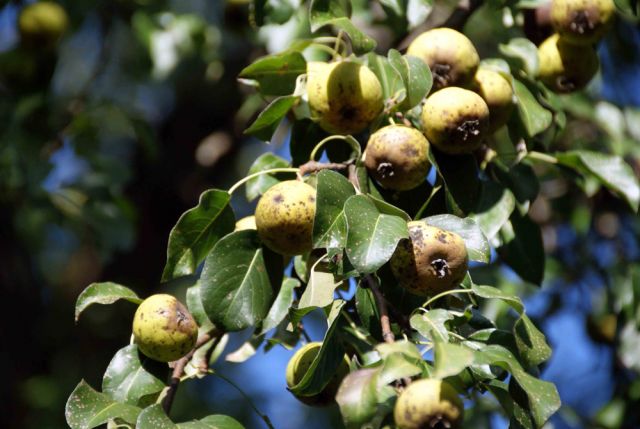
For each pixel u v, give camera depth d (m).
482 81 1.04
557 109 1.11
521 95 1.08
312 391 0.95
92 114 1.41
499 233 1.10
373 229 0.94
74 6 1.42
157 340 0.97
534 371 1.00
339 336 0.97
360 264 0.93
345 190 0.97
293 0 1.15
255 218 0.99
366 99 1.01
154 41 1.45
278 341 1.06
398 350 0.90
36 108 1.38
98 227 1.40
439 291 0.96
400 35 1.13
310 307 0.96
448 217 0.97
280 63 1.06
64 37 1.43
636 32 1.35
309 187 0.98
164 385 0.98
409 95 1.00
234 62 1.54
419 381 0.90
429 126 1.00
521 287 1.33
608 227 1.37
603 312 1.33
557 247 1.39
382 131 0.99
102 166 1.42
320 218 0.96
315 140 1.06
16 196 1.42
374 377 0.91
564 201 1.38
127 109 1.48
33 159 1.36
